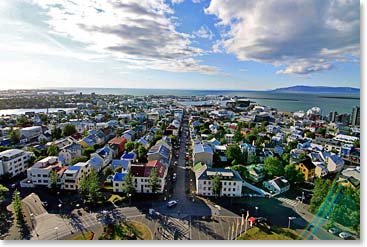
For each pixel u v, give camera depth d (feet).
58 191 221.05
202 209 196.54
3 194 215.92
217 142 385.70
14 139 395.34
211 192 223.10
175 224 173.47
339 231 164.25
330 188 191.11
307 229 168.76
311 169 269.64
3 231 161.89
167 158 290.35
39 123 558.97
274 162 262.47
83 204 200.34
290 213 192.13
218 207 200.34
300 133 508.94
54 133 430.61
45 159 253.85
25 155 278.26
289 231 165.78
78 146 315.58
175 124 534.37
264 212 193.57
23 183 233.14
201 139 414.82
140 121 627.46
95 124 529.45
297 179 250.37
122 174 230.07
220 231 165.58
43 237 156.15
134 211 191.31
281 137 444.14
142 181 225.56
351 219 163.22
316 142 426.10
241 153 322.34
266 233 163.73
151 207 198.08
